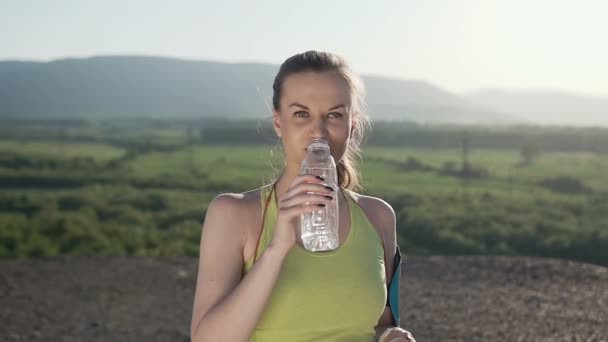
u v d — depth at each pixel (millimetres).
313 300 2008
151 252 20438
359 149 2359
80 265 10352
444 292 8078
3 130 97438
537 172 52000
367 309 2064
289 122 2043
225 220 2070
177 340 6535
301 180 1877
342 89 2039
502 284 8406
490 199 37125
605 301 7453
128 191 40688
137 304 8070
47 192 40531
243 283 1880
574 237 25984
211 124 140375
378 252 2139
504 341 6121
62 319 7352
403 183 44656
